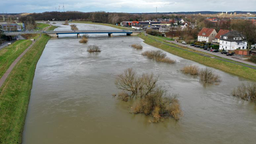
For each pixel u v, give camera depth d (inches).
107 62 2765.7
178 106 1370.6
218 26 6569.9
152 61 2842.0
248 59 2573.8
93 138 1142.3
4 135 1122.0
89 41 4911.4
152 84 1706.4
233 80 2062.0
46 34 5497.1
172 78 2097.7
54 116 1370.6
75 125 1267.2
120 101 1569.9
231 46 3208.7
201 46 3575.3
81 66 2559.1
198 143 1099.3
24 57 2797.7
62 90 1792.6
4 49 3550.7
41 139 1138.0
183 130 1212.5
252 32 3595.0
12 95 1609.3
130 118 1341.0
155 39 4798.2
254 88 1625.2
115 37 5841.5
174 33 5551.2
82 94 1702.8
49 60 2908.5
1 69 2279.8
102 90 1779.0
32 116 1374.3
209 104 1530.5
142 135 1168.2
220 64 2532.0
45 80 2059.5
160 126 1253.7
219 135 1165.7
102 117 1354.6
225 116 1366.9
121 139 1133.1
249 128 1235.2
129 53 3415.4
